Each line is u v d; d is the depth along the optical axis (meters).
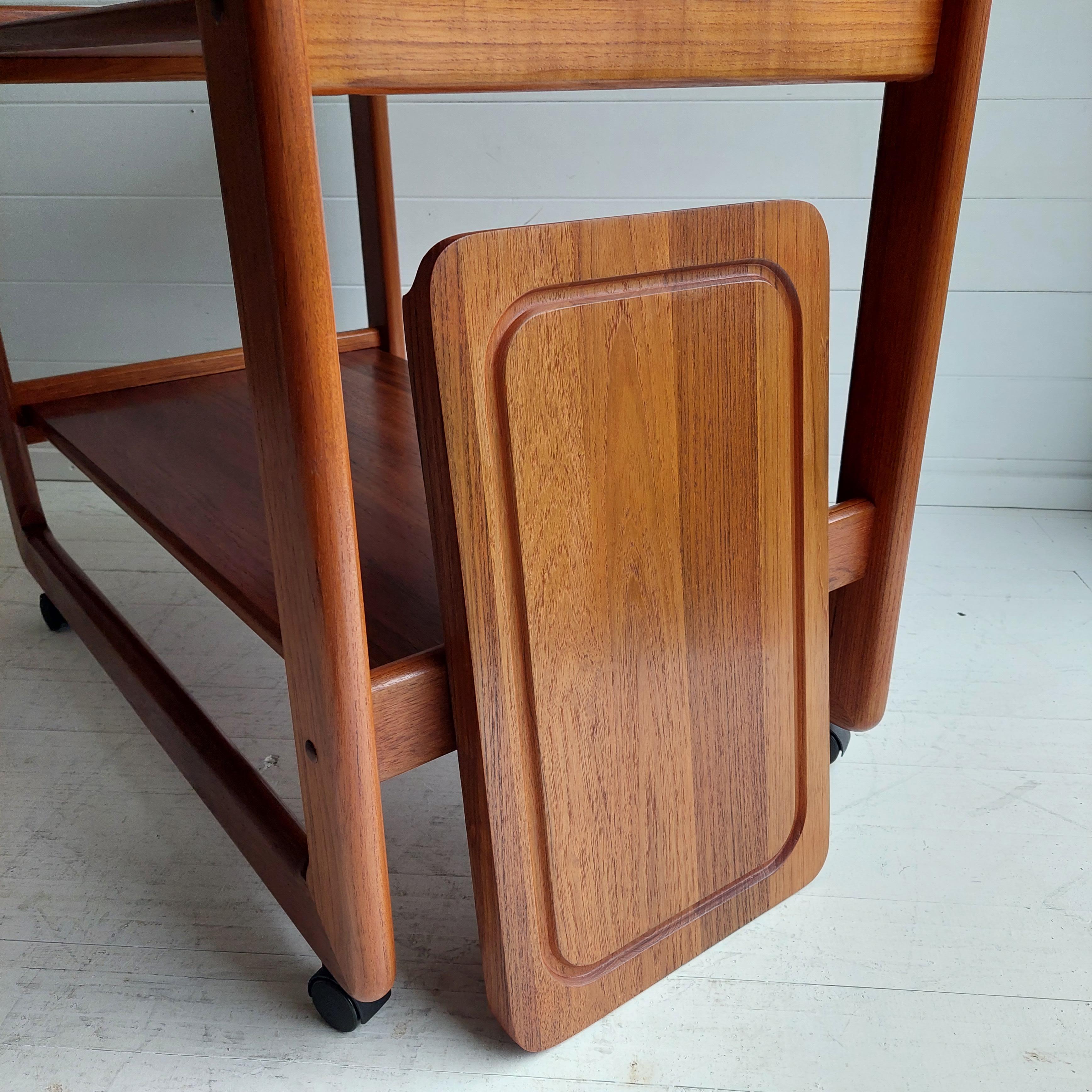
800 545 0.70
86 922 0.77
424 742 0.60
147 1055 0.66
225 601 0.68
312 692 0.55
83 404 1.13
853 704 0.91
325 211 1.44
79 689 1.09
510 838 0.60
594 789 0.63
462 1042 0.67
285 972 0.73
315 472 0.48
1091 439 1.45
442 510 0.54
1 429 1.12
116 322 1.52
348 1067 0.65
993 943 0.74
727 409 0.63
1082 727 0.99
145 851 0.85
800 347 0.66
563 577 0.58
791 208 0.62
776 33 0.58
